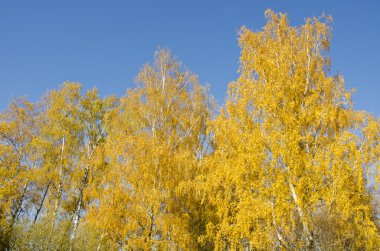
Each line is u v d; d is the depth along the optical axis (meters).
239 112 10.41
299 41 11.52
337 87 10.29
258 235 8.88
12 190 18.48
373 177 9.08
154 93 15.51
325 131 9.86
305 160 8.89
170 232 12.09
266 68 10.73
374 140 9.38
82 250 15.12
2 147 19.72
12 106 21.70
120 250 12.31
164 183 12.96
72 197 18.33
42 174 18.66
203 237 10.66
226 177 10.01
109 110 20.95
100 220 12.27
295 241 9.30
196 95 16.83
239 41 11.78
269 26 11.93
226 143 10.64
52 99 20.86
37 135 21.64
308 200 8.84
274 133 9.19
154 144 13.64
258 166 9.27
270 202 9.06
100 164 16.28
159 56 16.80
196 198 13.41
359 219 8.97
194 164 14.09
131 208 12.32
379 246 8.82
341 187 8.53
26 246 15.63
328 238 9.94
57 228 16.52
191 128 15.79
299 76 10.70
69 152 19.64
